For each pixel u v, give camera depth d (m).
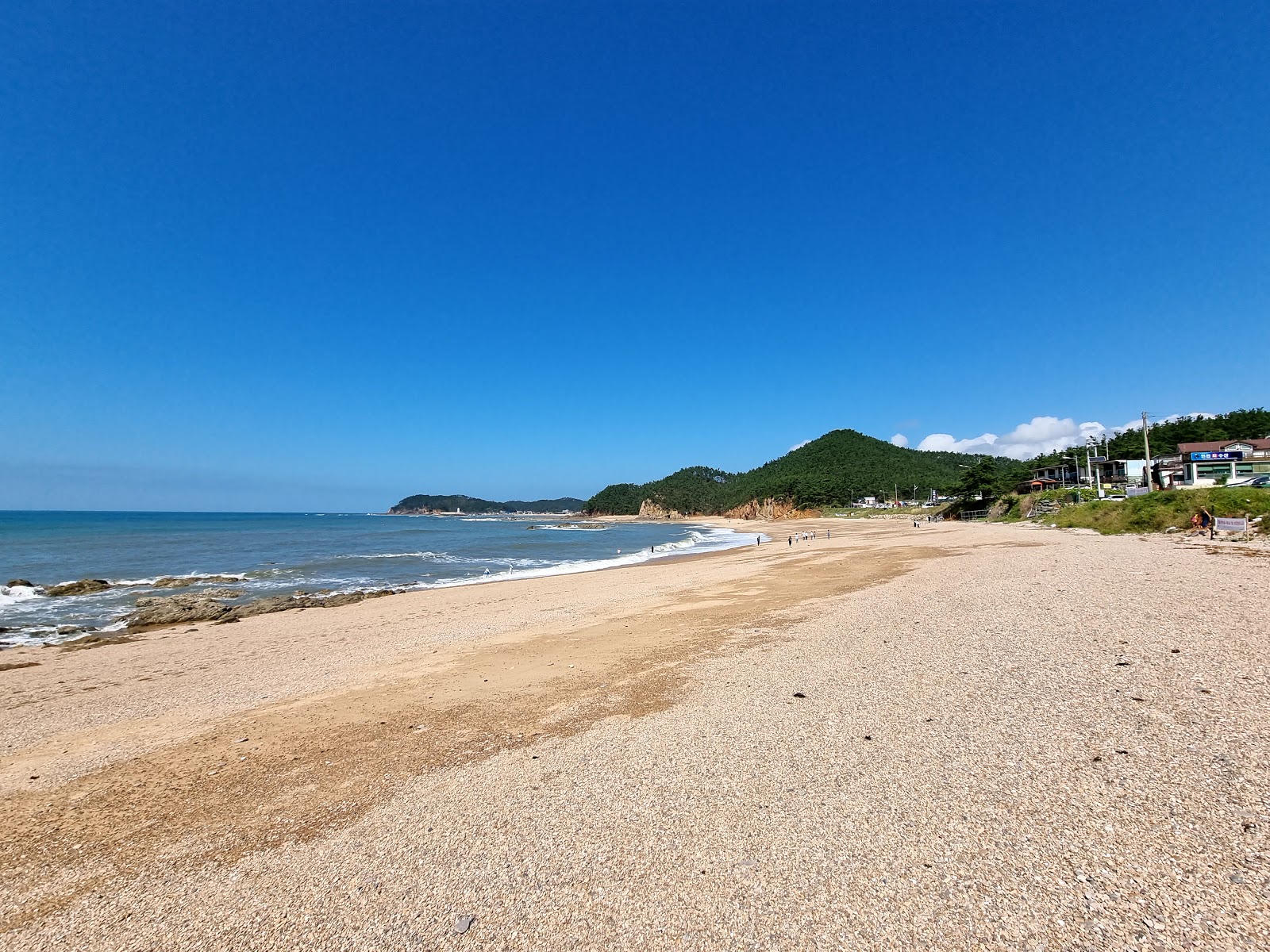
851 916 3.47
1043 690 6.79
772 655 9.83
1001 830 4.16
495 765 6.16
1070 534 29.75
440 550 52.62
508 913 3.75
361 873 4.32
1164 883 3.44
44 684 11.90
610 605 18.31
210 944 3.65
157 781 6.40
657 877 4.02
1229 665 6.89
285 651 14.22
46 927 3.94
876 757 5.54
